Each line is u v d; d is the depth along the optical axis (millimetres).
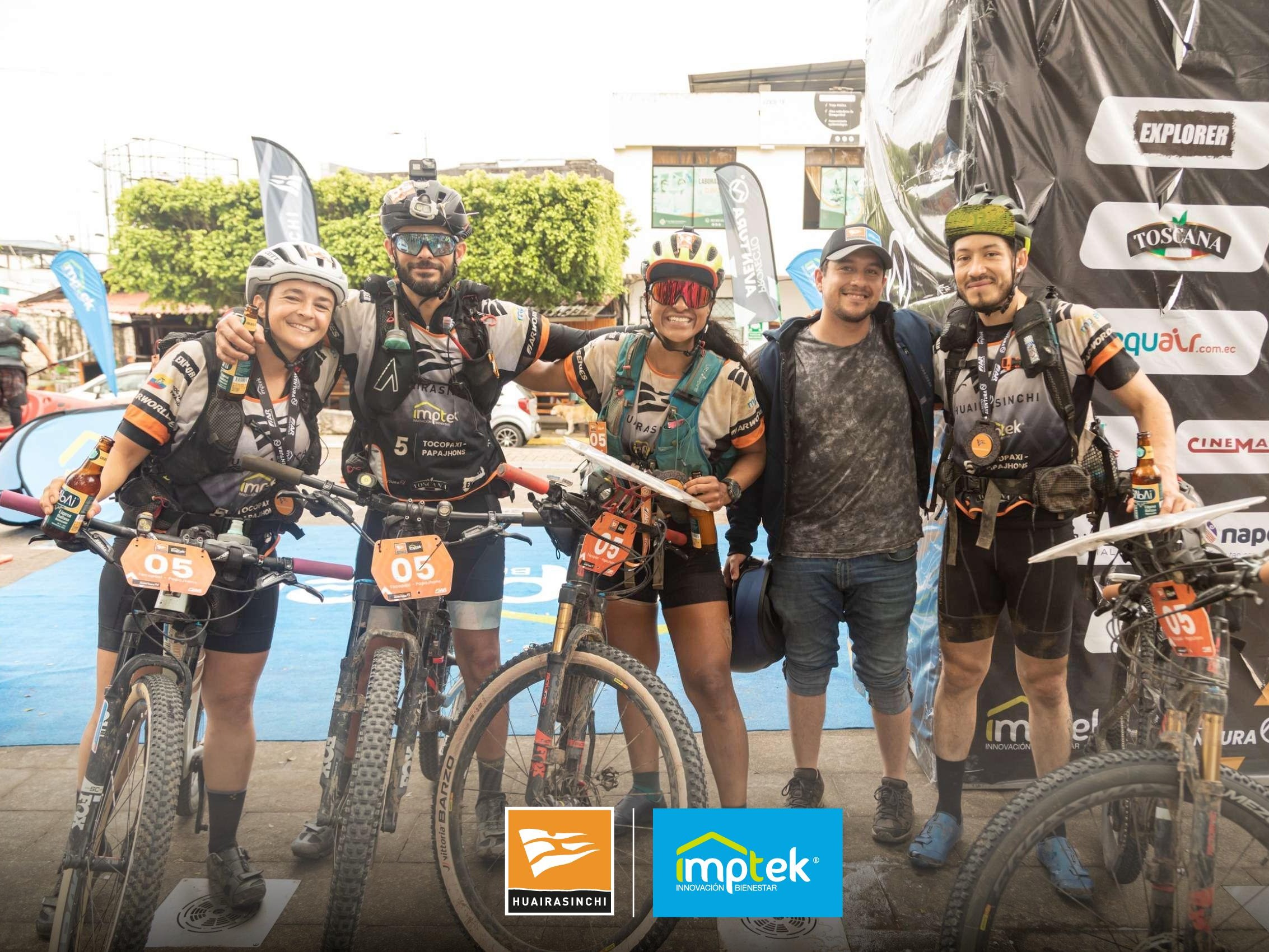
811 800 2461
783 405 2225
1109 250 2564
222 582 1968
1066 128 2506
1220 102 2512
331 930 1713
